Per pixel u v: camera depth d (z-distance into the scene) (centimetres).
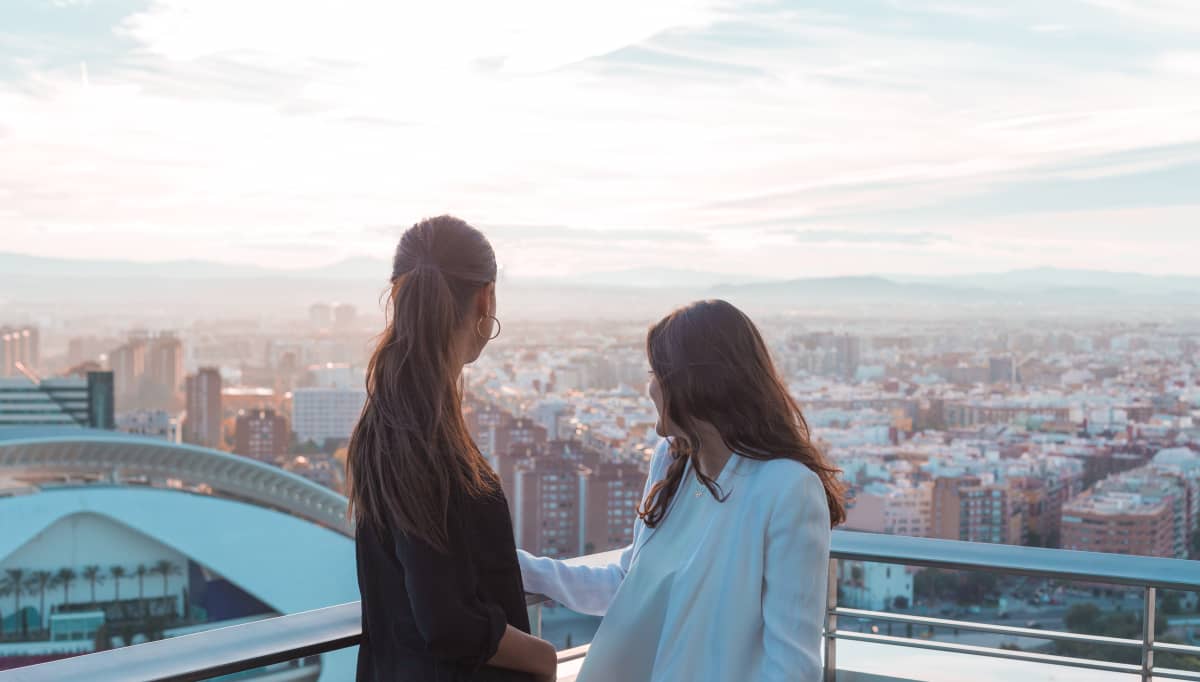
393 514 114
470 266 124
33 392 8106
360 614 153
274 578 3059
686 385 134
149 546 3562
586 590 164
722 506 136
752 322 139
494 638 115
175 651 135
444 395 119
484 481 120
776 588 128
